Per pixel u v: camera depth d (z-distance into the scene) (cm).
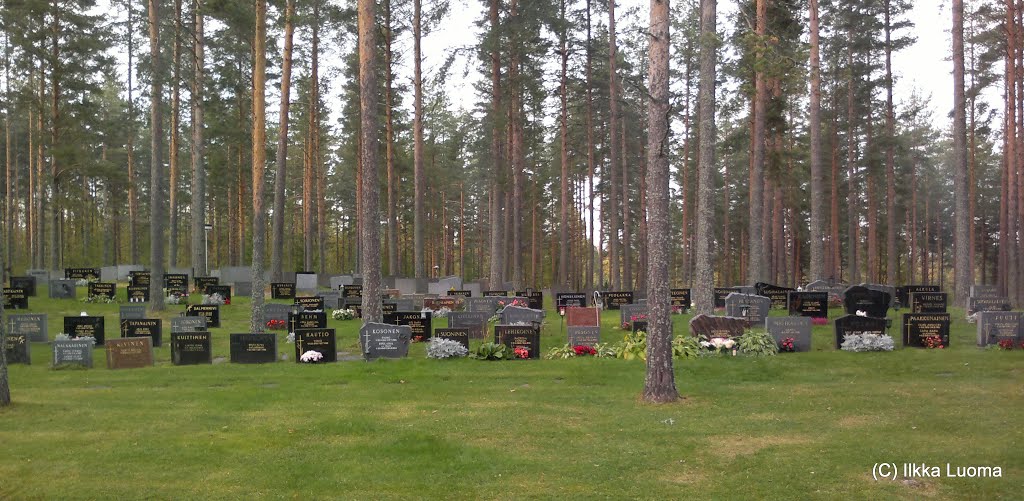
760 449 996
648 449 1009
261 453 1011
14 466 956
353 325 2691
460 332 1928
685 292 2909
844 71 3356
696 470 914
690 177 5878
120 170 4281
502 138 4388
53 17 3922
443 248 8288
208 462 972
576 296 3139
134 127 5531
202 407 1309
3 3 3603
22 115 5241
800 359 1730
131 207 5759
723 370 1608
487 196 7681
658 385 1306
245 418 1218
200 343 1853
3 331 1311
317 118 5109
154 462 973
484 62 3934
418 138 3803
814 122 2933
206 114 4775
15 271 5222
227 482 892
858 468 902
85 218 6412
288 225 7731
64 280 3444
